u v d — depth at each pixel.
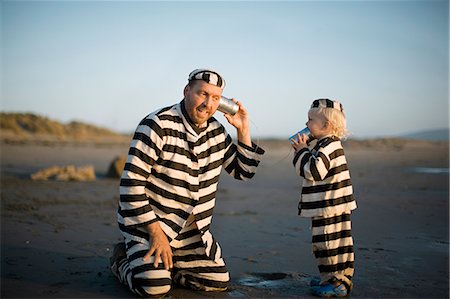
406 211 7.41
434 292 3.51
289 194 9.69
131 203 3.27
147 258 3.22
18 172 12.62
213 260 3.47
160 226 3.33
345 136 3.51
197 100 3.35
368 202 8.41
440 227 6.09
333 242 3.37
